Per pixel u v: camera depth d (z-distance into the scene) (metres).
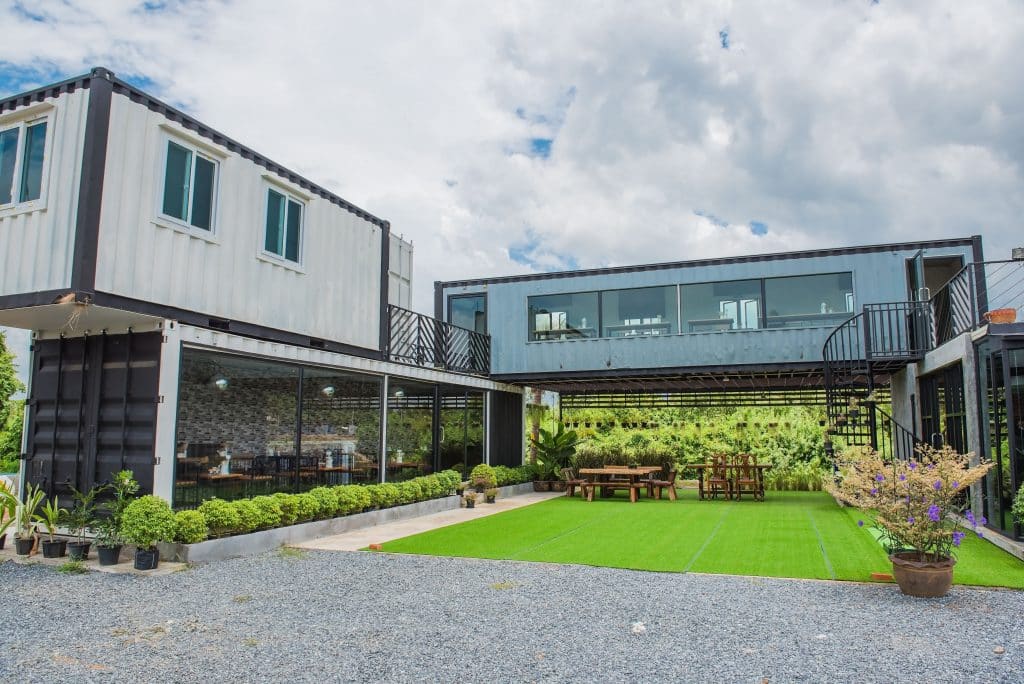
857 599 5.57
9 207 7.16
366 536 8.93
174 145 7.77
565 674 3.92
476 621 4.98
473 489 13.80
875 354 11.71
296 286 9.51
